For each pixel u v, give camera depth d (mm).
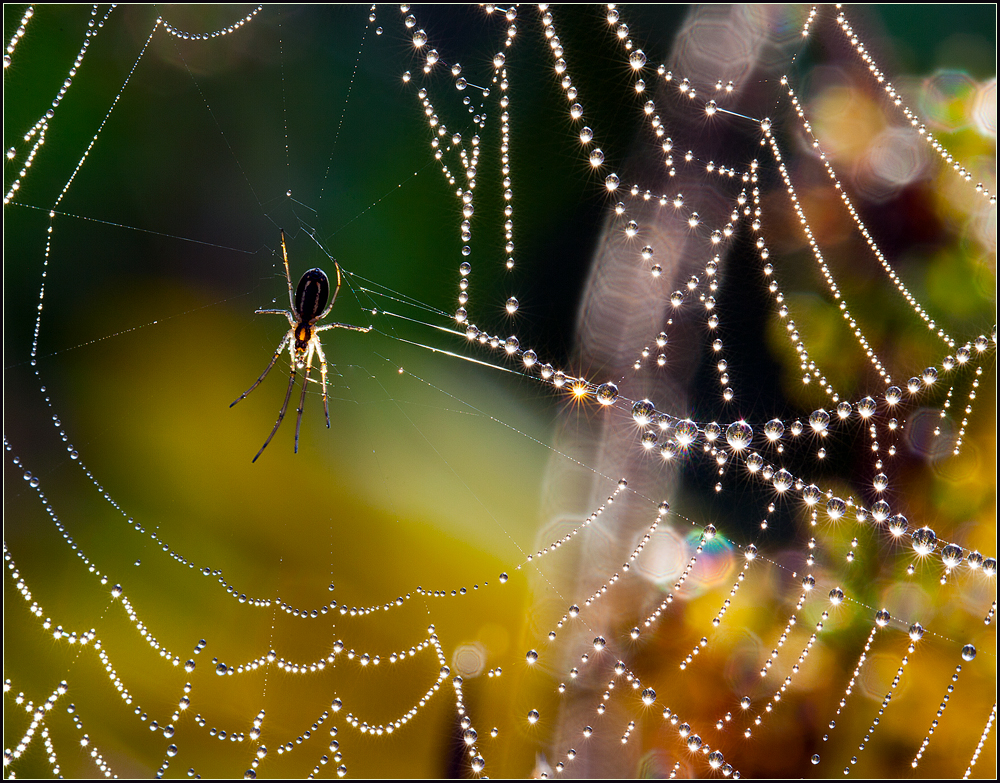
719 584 258
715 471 259
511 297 259
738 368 259
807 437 258
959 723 255
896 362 258
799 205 259
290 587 258
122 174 259
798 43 259
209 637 256
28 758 252
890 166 259
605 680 257
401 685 256
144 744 254
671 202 259
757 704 256
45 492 257
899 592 257
